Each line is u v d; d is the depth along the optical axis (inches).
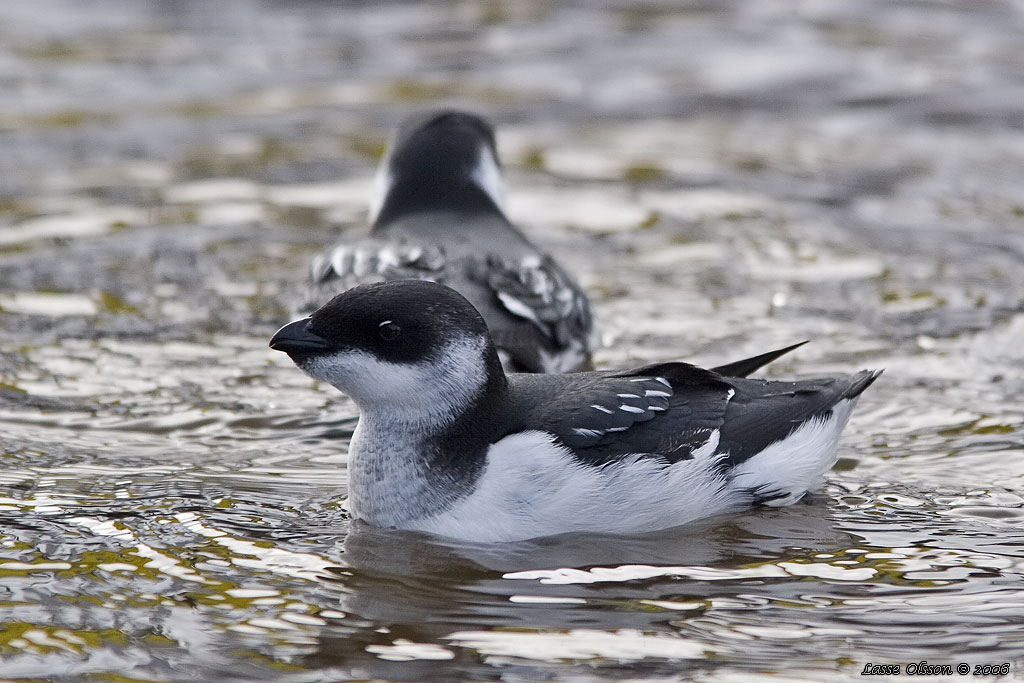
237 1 1085.8
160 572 323.9
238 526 353.1
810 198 701.3
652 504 351.9
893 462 407.8
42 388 464.4
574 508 345.1
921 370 487.2
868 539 351.9
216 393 464.4
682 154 773.9
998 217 672.4
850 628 301.4
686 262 610.2
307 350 347.3
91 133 794.2
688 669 281.7
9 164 737.6
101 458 404.5
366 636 295.3
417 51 973.8
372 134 801.6
